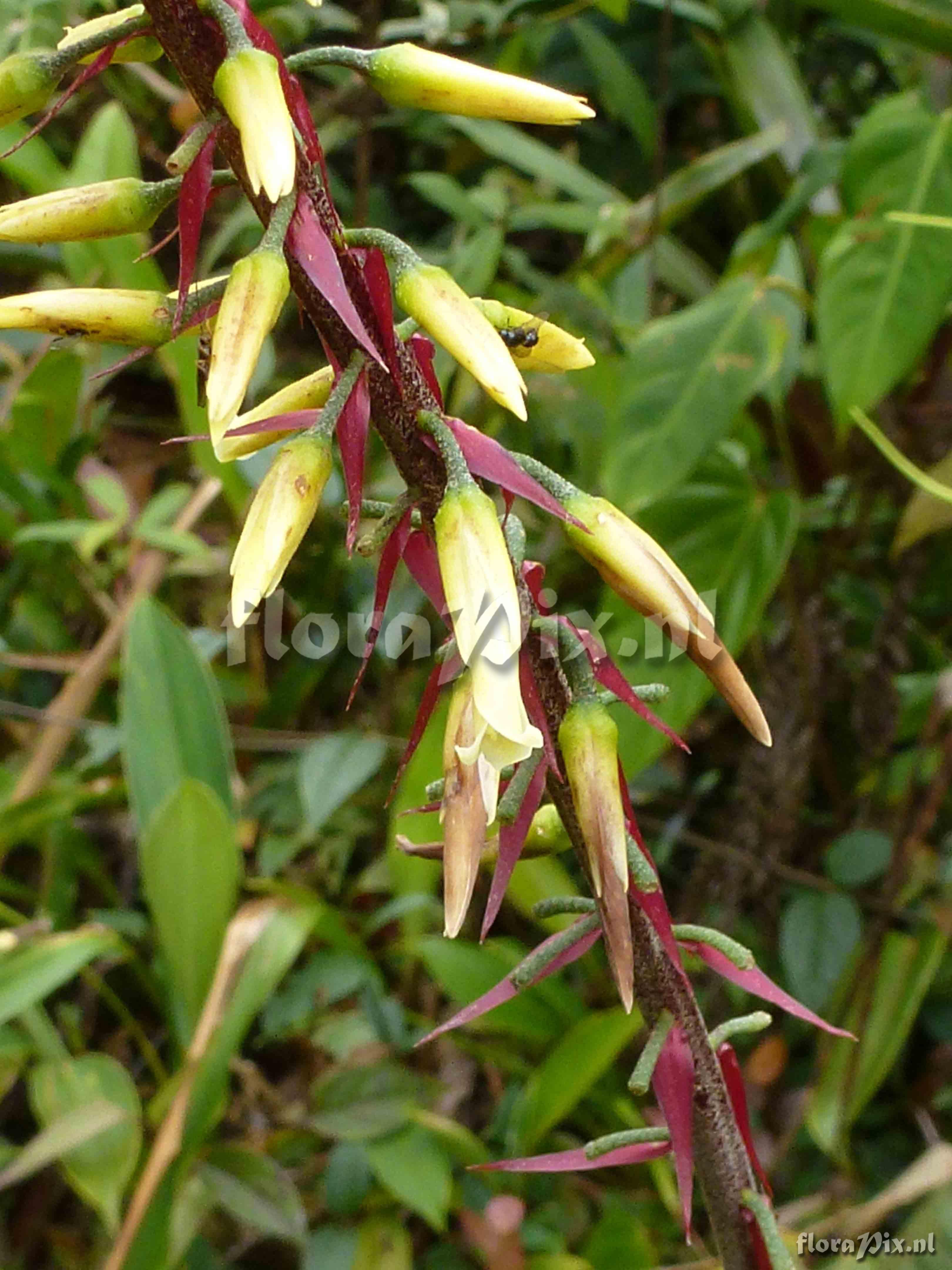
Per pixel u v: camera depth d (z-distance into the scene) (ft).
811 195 2.19
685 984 0.97
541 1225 1.97
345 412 0.83
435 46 2.74
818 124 2.69
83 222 0.85
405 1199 1.79
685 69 2.97
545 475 0.89
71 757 2.52
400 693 2.44
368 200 2.75
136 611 2.03
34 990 1.70
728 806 2.47
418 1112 1.90
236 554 0.80
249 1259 2.05
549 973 0.95
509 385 0.80
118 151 2.40
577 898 0.98
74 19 2.27
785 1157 2.13
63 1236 2.04
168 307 0.86
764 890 2.28
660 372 2.00
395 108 2.80
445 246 2.99
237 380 0.76
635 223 2.53
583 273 2.63
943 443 2.31
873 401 1.87
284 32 2.48
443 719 2.03
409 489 0.87
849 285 1.91
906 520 2.00
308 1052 2.21
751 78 2.55
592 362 0.97
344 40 3.05
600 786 0.85
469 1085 2.17
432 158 3.17
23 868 2.50
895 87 3.10
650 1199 2.06
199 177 0.81
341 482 2.24
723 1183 1.01
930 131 1.96
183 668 2.01
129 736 1.94
